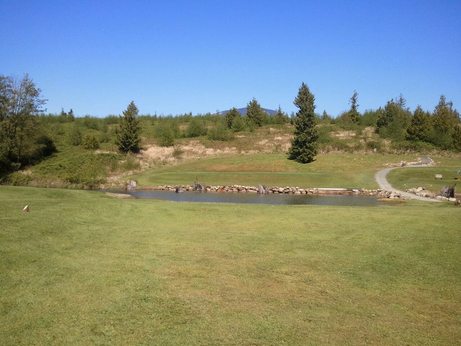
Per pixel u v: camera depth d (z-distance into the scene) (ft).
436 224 48.52
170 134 256.73
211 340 21.30
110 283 28.55
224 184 165.89
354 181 161.68
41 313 23.59
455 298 28.02
